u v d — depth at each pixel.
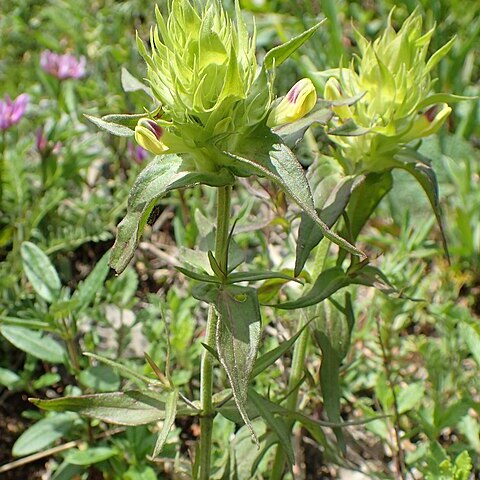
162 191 0.14
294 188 0.13
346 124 0.17
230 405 0.17
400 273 0.25
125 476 0.22
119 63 0.37
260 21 0.38
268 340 0.25
